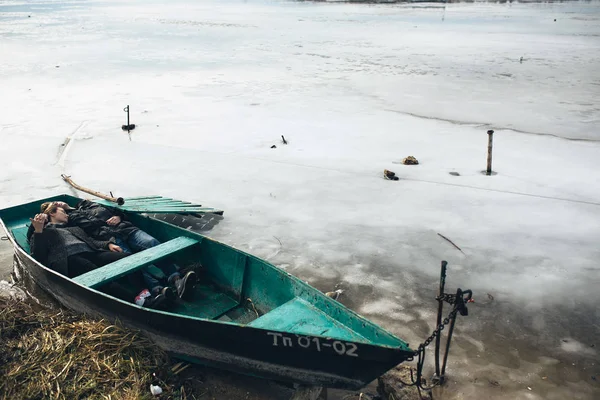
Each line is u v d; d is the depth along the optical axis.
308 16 43.22
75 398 3.71
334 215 7.17
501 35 29.14
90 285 4.49
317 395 3.82
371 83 16.55
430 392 3.89
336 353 3.51
